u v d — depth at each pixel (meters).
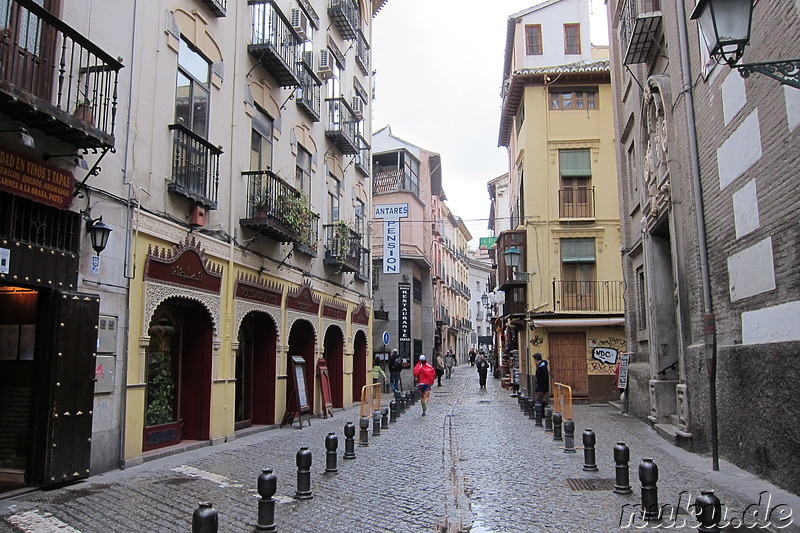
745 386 9.31
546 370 19.45
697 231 11.63
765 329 8.85
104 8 9.50
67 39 8.67
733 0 5.58
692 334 12.10
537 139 25.64
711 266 11.12
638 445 12.34
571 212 25.14
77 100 8.37
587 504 7.53
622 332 23.80
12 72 7.39
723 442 10.27
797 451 7.74
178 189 11.04
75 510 7.12
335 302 20.53
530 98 25.91
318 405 18.91
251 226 13.98
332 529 6.50
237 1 13.99
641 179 16.34
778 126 8.36
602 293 24.44
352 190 22.91
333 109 20.50
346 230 20.22
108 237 9.06
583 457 11.03
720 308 10.70
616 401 23.28
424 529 6.55
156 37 10.84
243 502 7.62
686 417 11.95
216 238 12.66
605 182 25.17
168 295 10.93
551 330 24.25
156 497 7.81
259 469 9.90
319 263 19.09
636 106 16.56
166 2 11.16
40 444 8.11
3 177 7.51
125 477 9.00
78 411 8.55
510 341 32.03
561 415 14.09
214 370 12.58
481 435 14.36
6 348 8.63
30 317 8.59
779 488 8.18
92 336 8.83
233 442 13.08
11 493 7.72
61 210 8.45
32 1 7.32
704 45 11.12
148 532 6.31
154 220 10.57
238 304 13.53
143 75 10.43
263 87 15.27
